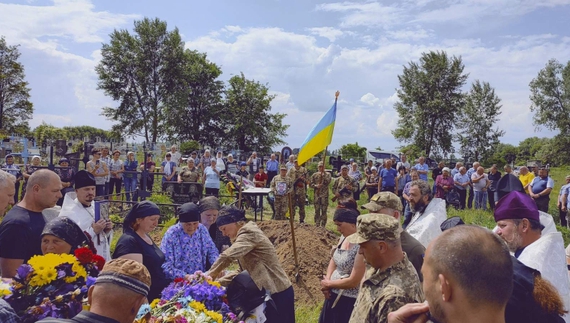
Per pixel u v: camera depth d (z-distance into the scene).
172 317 3.00
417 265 3.36
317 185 12.03
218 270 3.79
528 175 14.46
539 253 2.72
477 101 49.59
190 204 4.46
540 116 47.62
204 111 51.09
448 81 49.12
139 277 2.00
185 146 32.16
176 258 4.36
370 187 15.20
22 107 49.94
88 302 2.33
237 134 49.53
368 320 2.41
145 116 47.66
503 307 1.54
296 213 15.20
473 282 1.51
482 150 49.41
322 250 7.88
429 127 49.81
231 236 4.13
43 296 2.49
